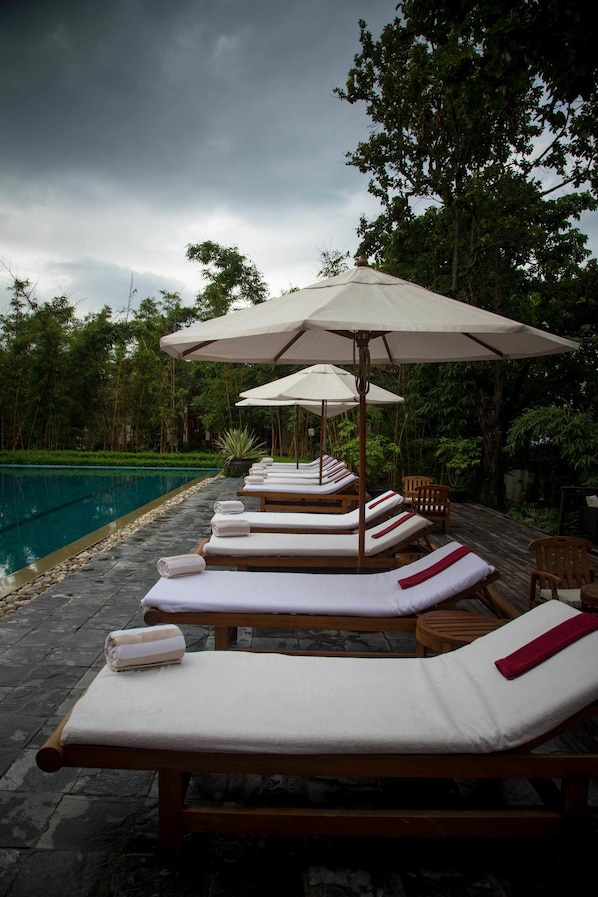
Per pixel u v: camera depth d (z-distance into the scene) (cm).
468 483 1088
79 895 156
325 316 230
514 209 952
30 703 261
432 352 406
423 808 197
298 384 696
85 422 2053
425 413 1101
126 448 2158
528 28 312
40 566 527
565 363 1107
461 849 178
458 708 183
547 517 964
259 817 170
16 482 1477
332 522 530
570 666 185
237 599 296
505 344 355
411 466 1119
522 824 173
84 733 164
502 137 994
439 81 841
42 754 162
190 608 289
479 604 429
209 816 169
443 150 1034
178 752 165
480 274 1055
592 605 294
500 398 1071
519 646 209
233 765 165
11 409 1938
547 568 365
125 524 766
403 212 1089
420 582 315
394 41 977
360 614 288
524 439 992
